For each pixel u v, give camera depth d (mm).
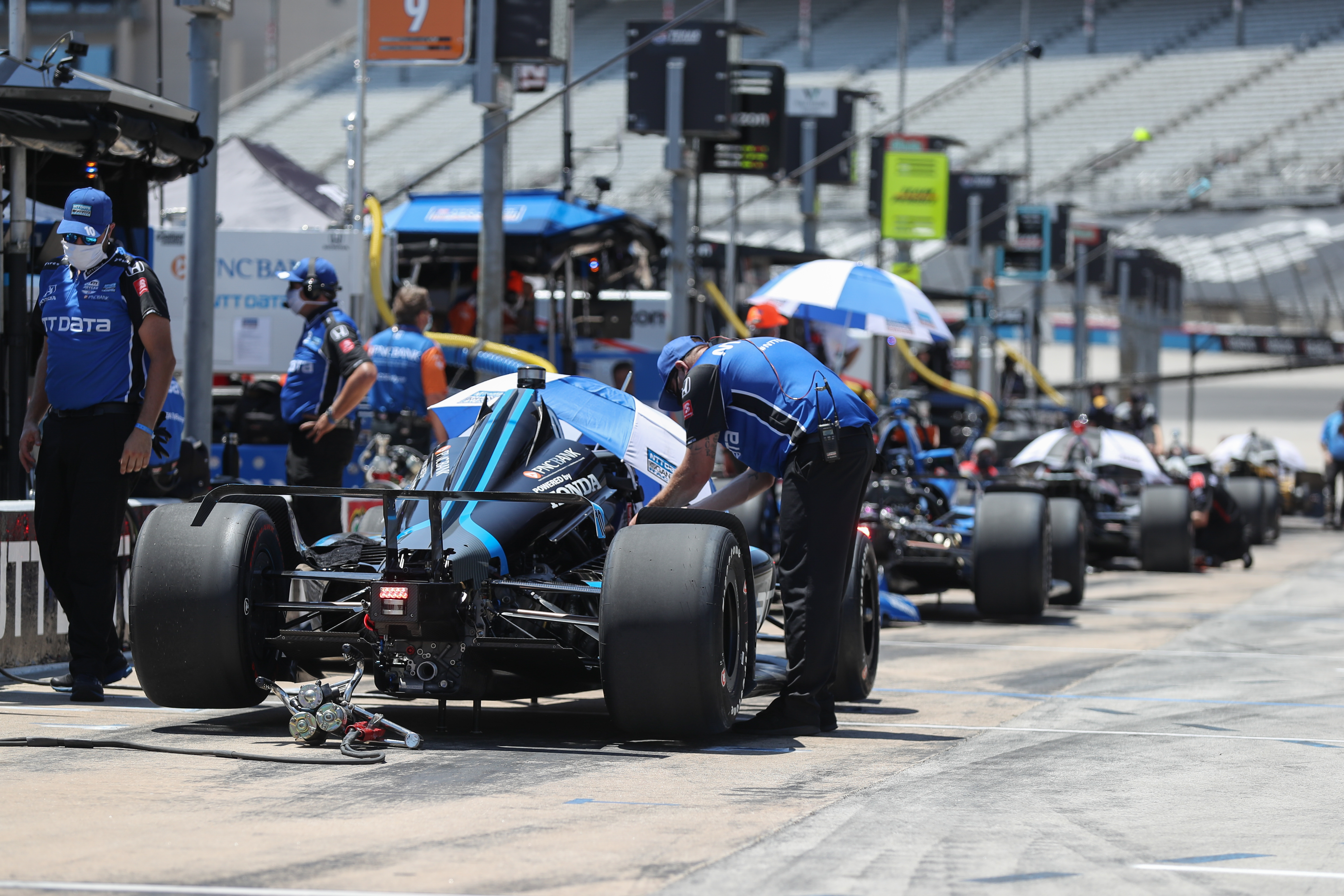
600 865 13945
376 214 48562
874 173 90625
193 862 13727
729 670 20188
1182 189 175125
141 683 19875
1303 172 172125
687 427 21406
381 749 19328
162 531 19906
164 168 32875
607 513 23359
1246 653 33594
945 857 14625
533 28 47156
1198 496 58281
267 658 20438
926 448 48531
